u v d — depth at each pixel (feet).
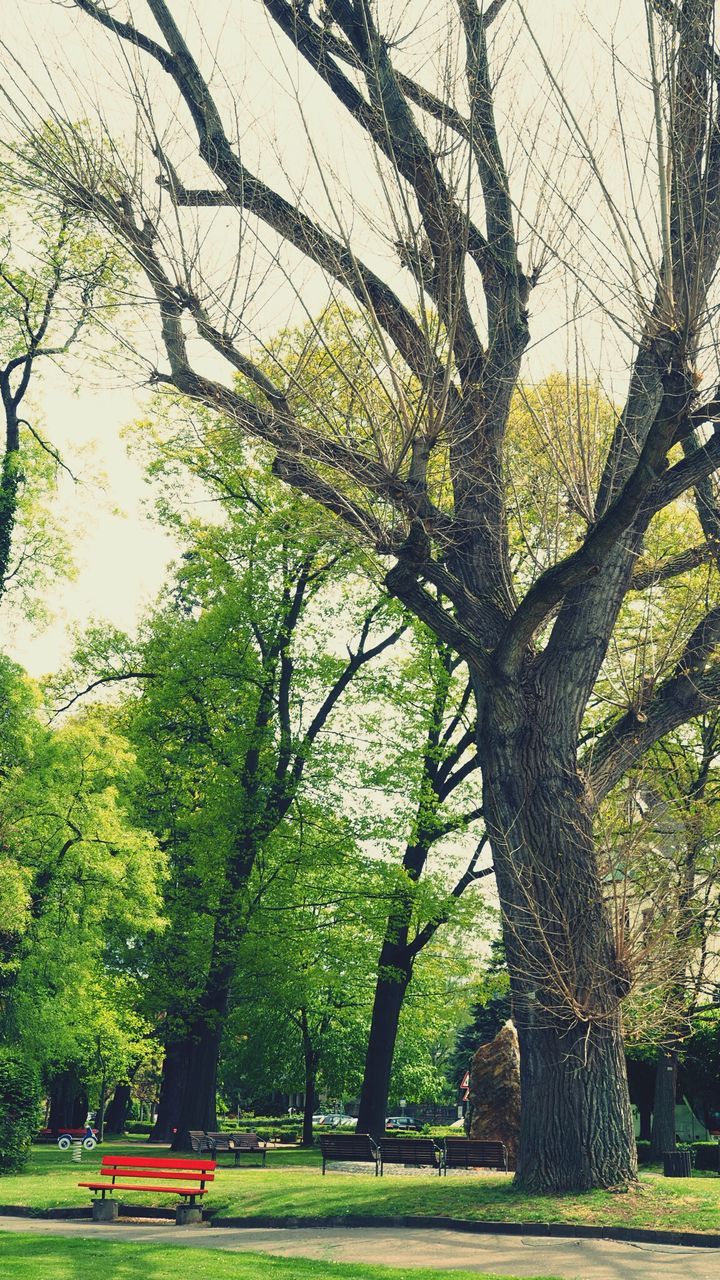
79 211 45.80
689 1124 127.03
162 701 95.20
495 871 53.72
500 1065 91.97
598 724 81.46
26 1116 76.74
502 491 53.98
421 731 96.73
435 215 44.50
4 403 89.92
